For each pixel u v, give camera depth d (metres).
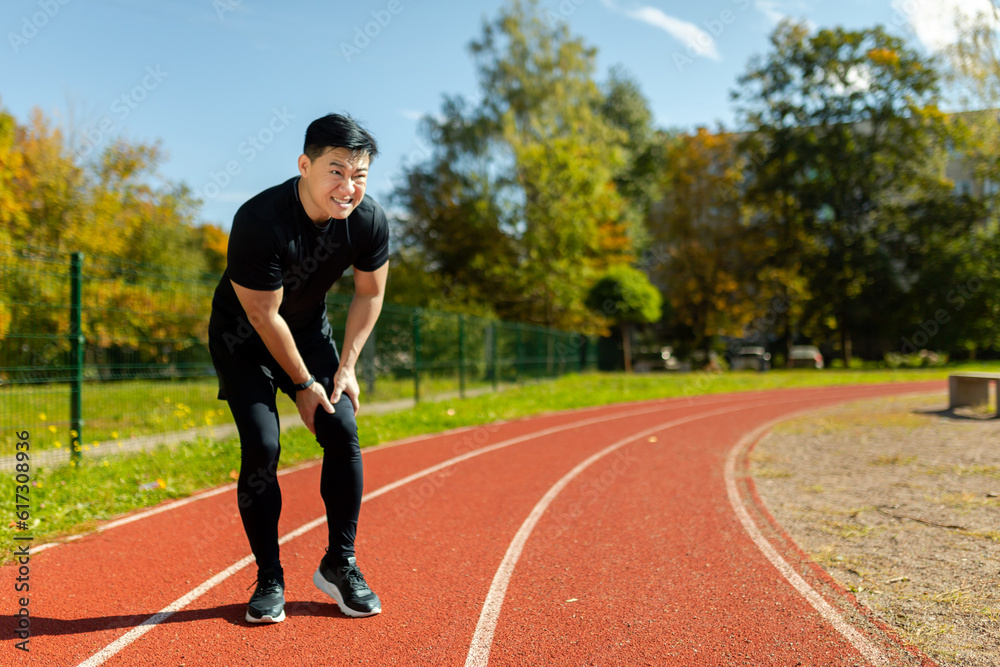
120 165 16.67
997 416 9.88
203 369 8.16
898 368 31.64
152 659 2.63
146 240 17.33
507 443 9.16
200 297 8.23
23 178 13.84
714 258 36.56
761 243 35.62
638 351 39.81
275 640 2.82
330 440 2.98
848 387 20.89
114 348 6.99
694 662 2.66
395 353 12.76
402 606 3.25
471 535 4.58
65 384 6.25
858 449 7.84
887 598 3.32
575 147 29.05
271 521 2.98
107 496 5.20
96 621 3.00
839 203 34.09
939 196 32.66
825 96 33.75
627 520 5.00
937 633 2.90
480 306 25.84
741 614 3.15
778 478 6.50
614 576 3.72
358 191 2.68
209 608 3.17
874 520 4.78
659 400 17.59
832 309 34.22
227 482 6.06
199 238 25.19
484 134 30.67
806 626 3.00
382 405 12.07
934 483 5.79
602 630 2.98
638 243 39.75
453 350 15.34
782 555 4.07
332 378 3.11
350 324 3.14
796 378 25.12
